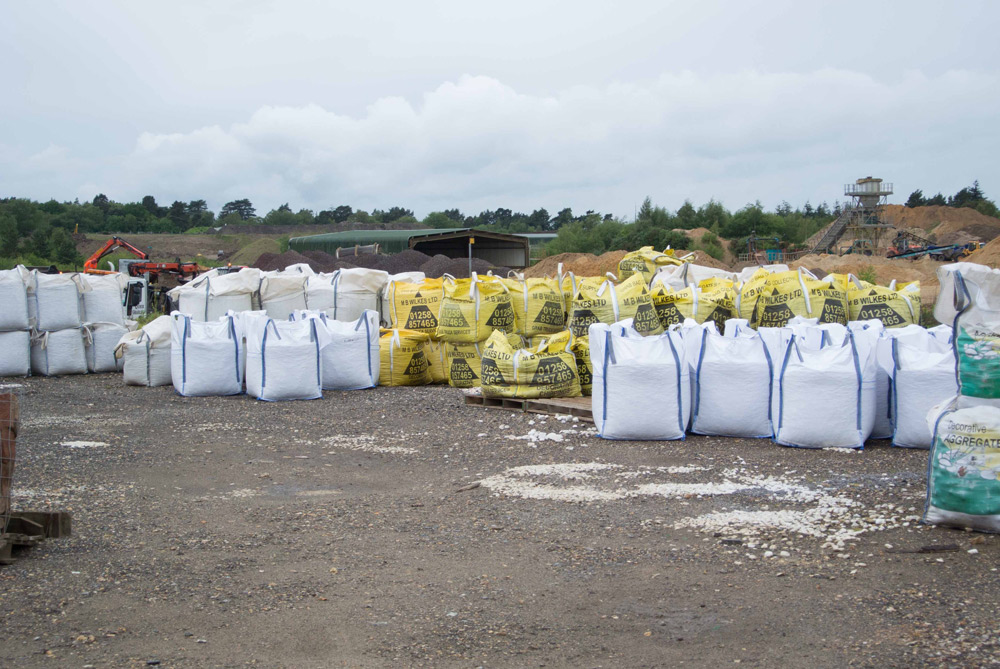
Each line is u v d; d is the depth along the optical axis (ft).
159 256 242.99
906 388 23.00
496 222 372.99
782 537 16.21
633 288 32.58
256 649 11.98
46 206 320.29
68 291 44.50
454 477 21.56
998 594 13.26
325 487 20.77
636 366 24.52
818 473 20.58
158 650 11.93
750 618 12.78
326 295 43.73
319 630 12.56
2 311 42.75
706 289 34.94
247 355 35.19
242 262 228.22
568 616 12.98
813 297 32.07
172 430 28.12
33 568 15.05
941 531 16.12
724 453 23.11
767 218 206.28
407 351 37.81
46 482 21.26
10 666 11.41
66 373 44.62
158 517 18.20
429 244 124.16
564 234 192.13
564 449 24.22
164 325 40.32
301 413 31.01
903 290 32.78
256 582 14.42
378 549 16.06
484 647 11.99
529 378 30.55
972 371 16.02
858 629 12.30
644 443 24.66
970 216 287.69
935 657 11.38
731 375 24.75
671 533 16.66
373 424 28.81
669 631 12.41
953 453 16.11
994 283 15.89
